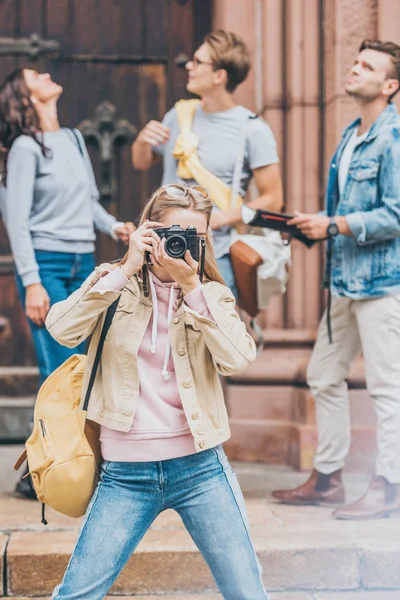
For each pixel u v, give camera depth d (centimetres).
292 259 475
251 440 471
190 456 221
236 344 218
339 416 385
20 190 383
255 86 488
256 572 220
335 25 453
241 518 221
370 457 450
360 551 324
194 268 218
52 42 509
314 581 324
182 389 221
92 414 226
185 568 319
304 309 476
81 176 401
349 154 377
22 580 314
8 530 344
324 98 471
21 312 509
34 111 391
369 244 363
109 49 512
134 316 225
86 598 214
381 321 360
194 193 230
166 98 515
